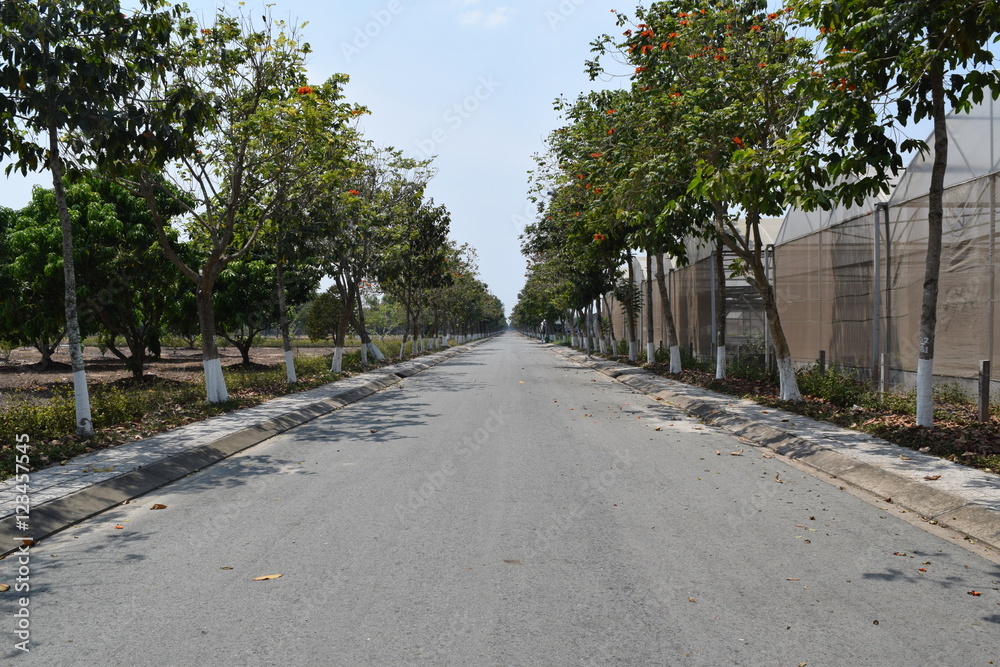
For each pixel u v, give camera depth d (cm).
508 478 823
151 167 1222
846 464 846
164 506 714
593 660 366
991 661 364
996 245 1186
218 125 1548
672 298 3544
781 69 1320
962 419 1062
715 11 1391
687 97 1381
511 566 514
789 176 977
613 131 1636
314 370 2639
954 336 1309
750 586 471
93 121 1045
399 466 907
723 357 2038
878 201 1600
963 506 633
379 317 9200
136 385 2069
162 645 388
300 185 1795
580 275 3325
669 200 1480
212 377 1556
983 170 1226
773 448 1025
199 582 488
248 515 671
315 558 537
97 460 910
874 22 813
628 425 1288
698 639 390
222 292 2866
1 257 2445
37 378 2427
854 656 370
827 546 559
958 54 896
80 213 2092
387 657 371
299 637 397
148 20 1129
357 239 2691
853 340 1711
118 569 518
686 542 570
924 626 407
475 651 377
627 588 469
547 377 2608
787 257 2198
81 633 404
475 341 10525
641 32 1465
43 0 1028
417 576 494
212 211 1791
